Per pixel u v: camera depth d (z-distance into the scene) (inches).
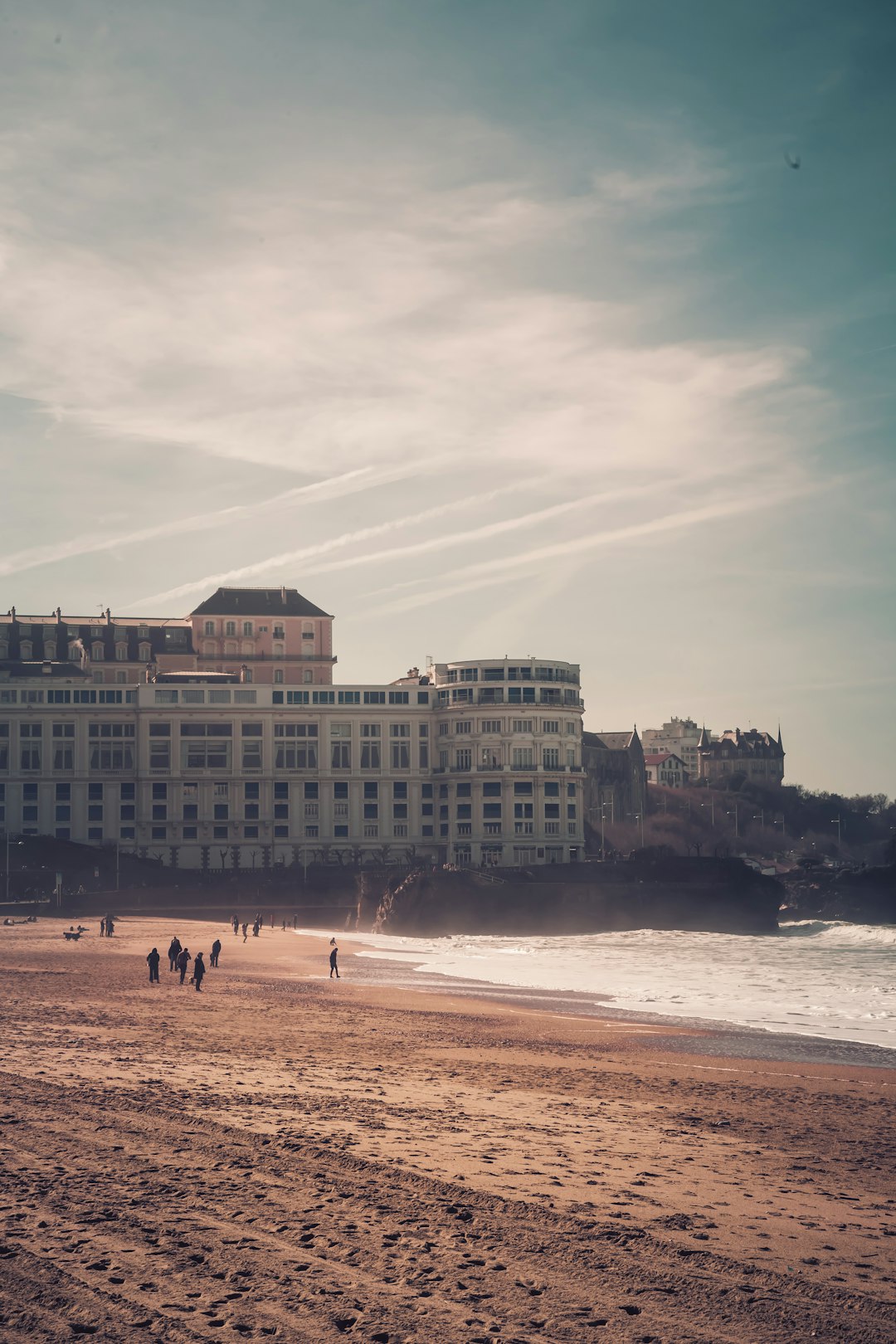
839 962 4084.6
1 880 6461.6
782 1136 1204.5
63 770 7421.3
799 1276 735.7
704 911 6304.1
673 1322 652.1
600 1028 2133.4
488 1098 1334.9
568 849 7554.1
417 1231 778.8
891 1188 990.4
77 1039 1673.2
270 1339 605.0
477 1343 612.1
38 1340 591.5
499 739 7514.8
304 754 7642.7
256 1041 1738.4
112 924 4776.1
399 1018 2181.3
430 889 5880.9
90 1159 922.7
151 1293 653.3
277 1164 930.1
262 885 6569.9
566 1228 805.9
